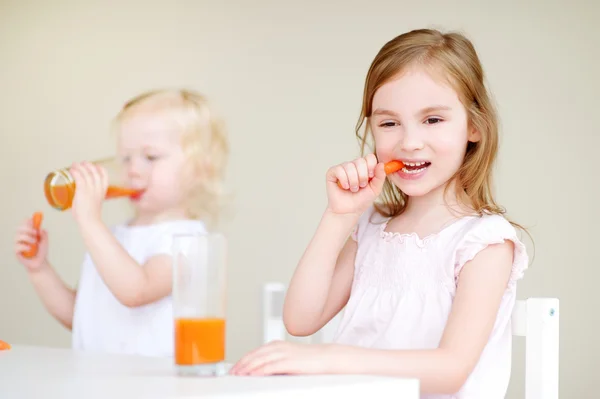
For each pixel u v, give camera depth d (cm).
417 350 97
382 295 126
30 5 343
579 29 246
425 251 122
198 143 206
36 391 68
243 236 296
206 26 308
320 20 287
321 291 119
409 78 120
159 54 315
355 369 87
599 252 242
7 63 345
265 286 191
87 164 164
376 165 116
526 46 253
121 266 161
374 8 278
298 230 286
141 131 197
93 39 328
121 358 97
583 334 242
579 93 246
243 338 294
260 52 297
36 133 338
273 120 294
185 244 79
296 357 83
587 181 244
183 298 79
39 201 335
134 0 321
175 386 68
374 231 133
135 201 188
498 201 254
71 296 183
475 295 112
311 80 287
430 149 119
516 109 254
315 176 284
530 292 250
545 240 249
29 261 179
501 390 112
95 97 326
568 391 243
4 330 337
